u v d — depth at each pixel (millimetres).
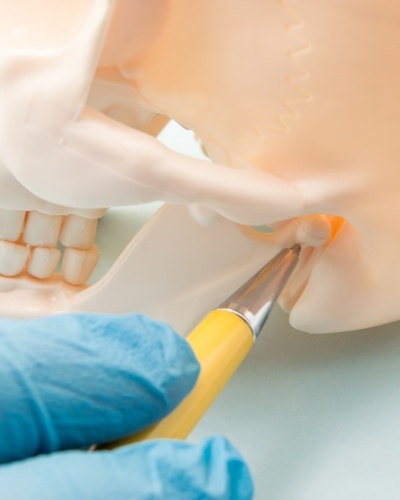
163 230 563
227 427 542
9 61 416
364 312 545
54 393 325
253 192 434
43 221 607
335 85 401
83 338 355
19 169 438
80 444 337
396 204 456
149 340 364
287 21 390
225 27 413
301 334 616
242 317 416
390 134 416
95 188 424
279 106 425
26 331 344
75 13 517
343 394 554
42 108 413
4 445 317
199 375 379
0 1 526
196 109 466
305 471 500
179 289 579
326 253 524
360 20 372
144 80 482
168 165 412
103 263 724
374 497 476
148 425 358
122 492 302
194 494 321
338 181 449
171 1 439
